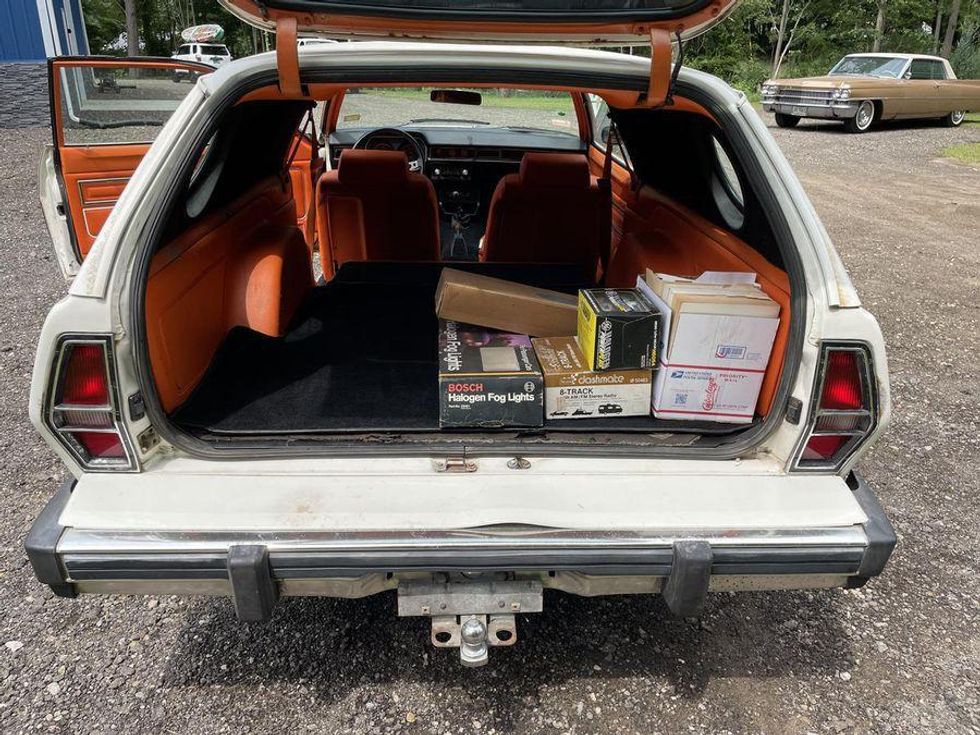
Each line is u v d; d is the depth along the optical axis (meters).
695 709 1.98
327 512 1.64
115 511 1.62
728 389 1.93
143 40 34.28
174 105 4.66
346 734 1.88
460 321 2.18
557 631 2.25
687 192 2.66
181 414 1.94
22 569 2.42
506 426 1.89
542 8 1.66
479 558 1.61
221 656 2.11
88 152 4.13
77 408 1.59
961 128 15.89
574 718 1.95
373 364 2.36
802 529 1.69
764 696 2.03
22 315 4.61
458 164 4.94
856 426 1.73
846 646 2.21
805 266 1.70
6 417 3.38
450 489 1.69
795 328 1.71
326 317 2.75
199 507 1.64
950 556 2.62
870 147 13.04
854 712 1.98
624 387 1.95
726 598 2.42
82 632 2.18
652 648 2.19
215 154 2.25
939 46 30.42
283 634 2.20
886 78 14.77
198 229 2.12
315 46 1.77
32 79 12.25
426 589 1.69
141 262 1.62
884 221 7.96
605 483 1.72
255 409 2.03
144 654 2.11
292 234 2.72
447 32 1.76
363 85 1.81
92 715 1.91
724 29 27.08
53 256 5.86
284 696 1.99
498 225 3.29
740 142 1.82
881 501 2.93
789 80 15.40
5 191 7.88
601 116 4.51
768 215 1.78
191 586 1.63
